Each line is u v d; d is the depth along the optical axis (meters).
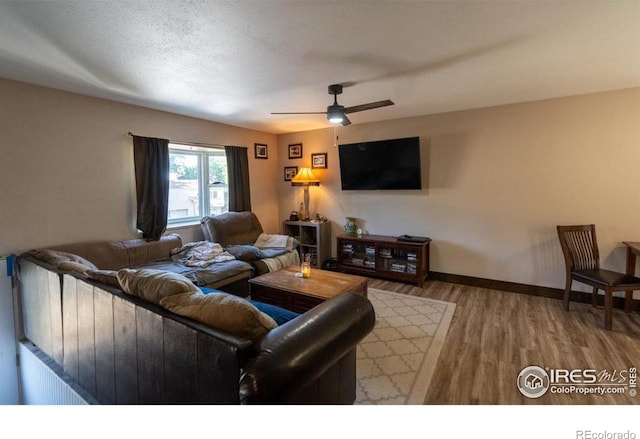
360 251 4.67
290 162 5.57
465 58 2.38
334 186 5.16
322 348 1.35
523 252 3.77
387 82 2.91
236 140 4.91
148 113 3.73
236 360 1.14
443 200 4.24
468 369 2.27
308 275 3.09
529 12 1.74
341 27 1.90
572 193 3.45
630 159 3.16
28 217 2.82
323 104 3.68
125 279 1.64
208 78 2.74
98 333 1.82
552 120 3.49
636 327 2.88
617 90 3.17
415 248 4.08
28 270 2.55
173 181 4.23
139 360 1.54
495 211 3.90
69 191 3.08
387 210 4.70
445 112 4.10
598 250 3.34
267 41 2.07
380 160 4.54
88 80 2.74
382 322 3.06
